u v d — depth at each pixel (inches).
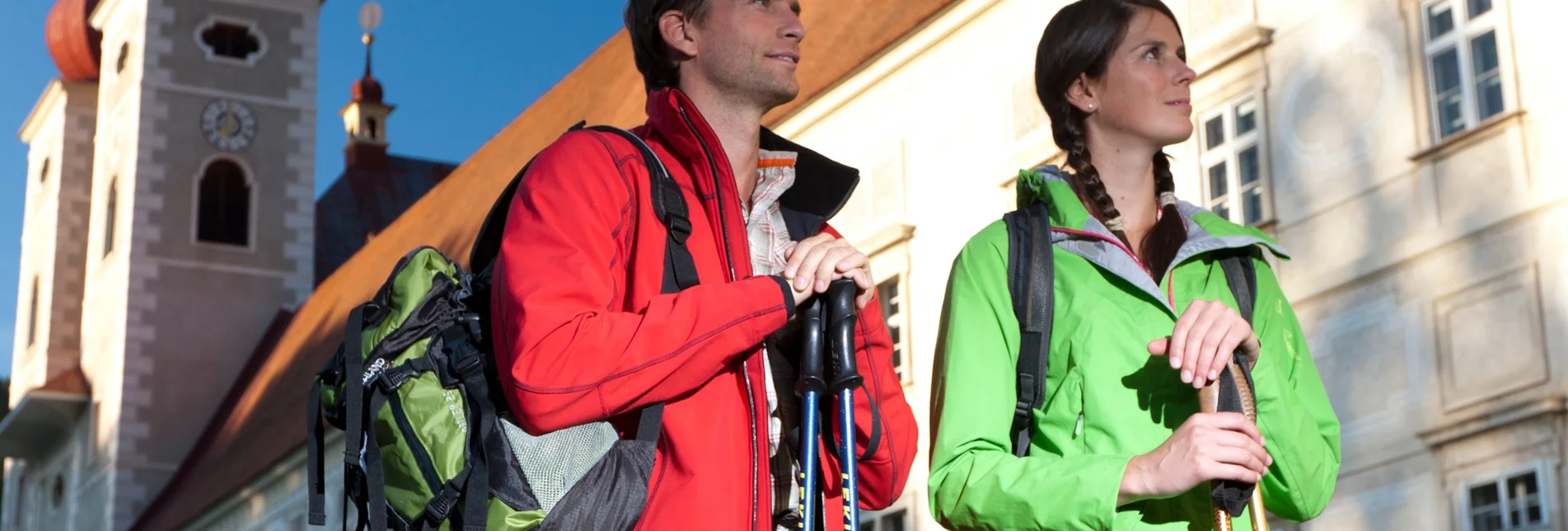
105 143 1396.4
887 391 115.6
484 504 97.7
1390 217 314.3
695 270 107.0
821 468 111.7
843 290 107.7
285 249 1354.6
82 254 1421.0
